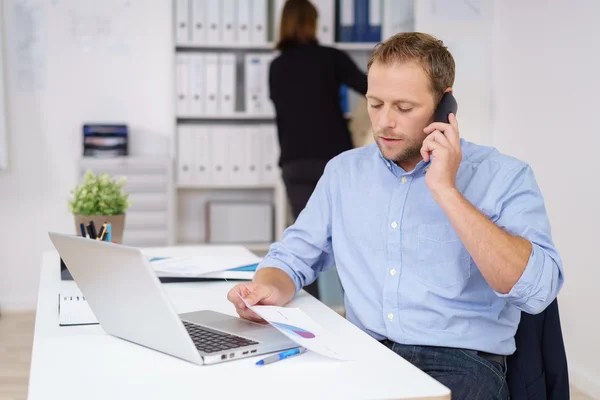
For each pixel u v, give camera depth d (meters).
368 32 4.17
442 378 1.48
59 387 1.09
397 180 1.65
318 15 3.88
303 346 1.25
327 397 1.06
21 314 4.29
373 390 1.09
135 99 4.38
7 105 4.25
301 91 3.65
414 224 1.60
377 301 1.63
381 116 1.52
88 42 4.31
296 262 1.75
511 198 1.51
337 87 3.70
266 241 4.32
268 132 4.22
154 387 1.09
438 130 1.44
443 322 1.56
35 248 4.35
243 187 4.41
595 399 2.95
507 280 1.36
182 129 4.16
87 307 1.56
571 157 3.14
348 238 1.70
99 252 1.22
